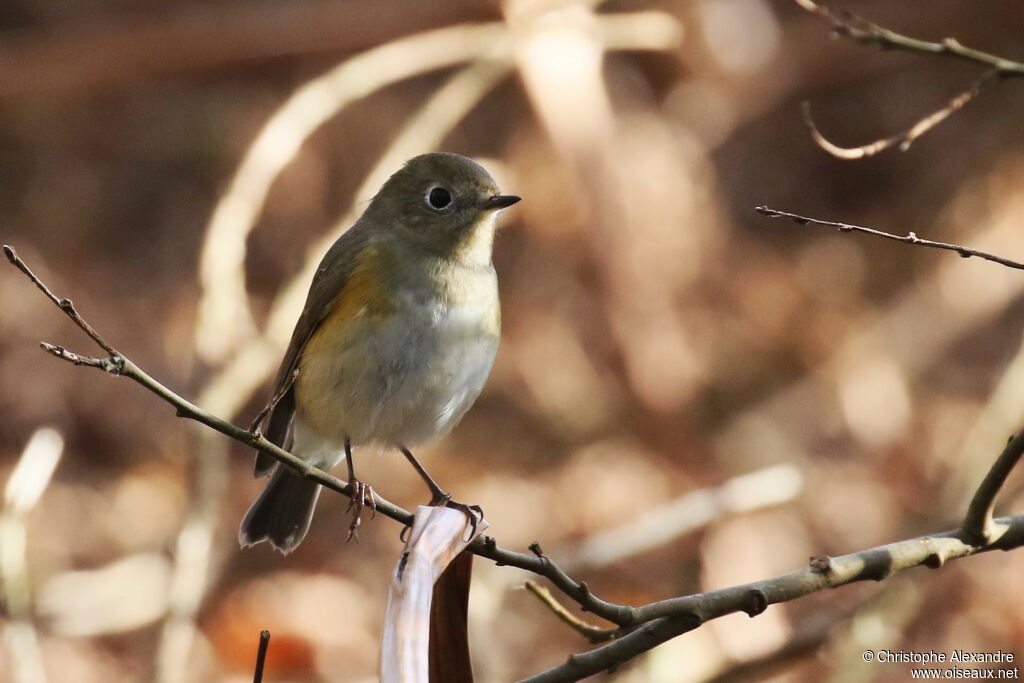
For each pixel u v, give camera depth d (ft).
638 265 43.39
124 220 49.98
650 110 48.14
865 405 43.47
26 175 51.37
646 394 42.80
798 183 51.34
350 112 49.88
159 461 41.73
